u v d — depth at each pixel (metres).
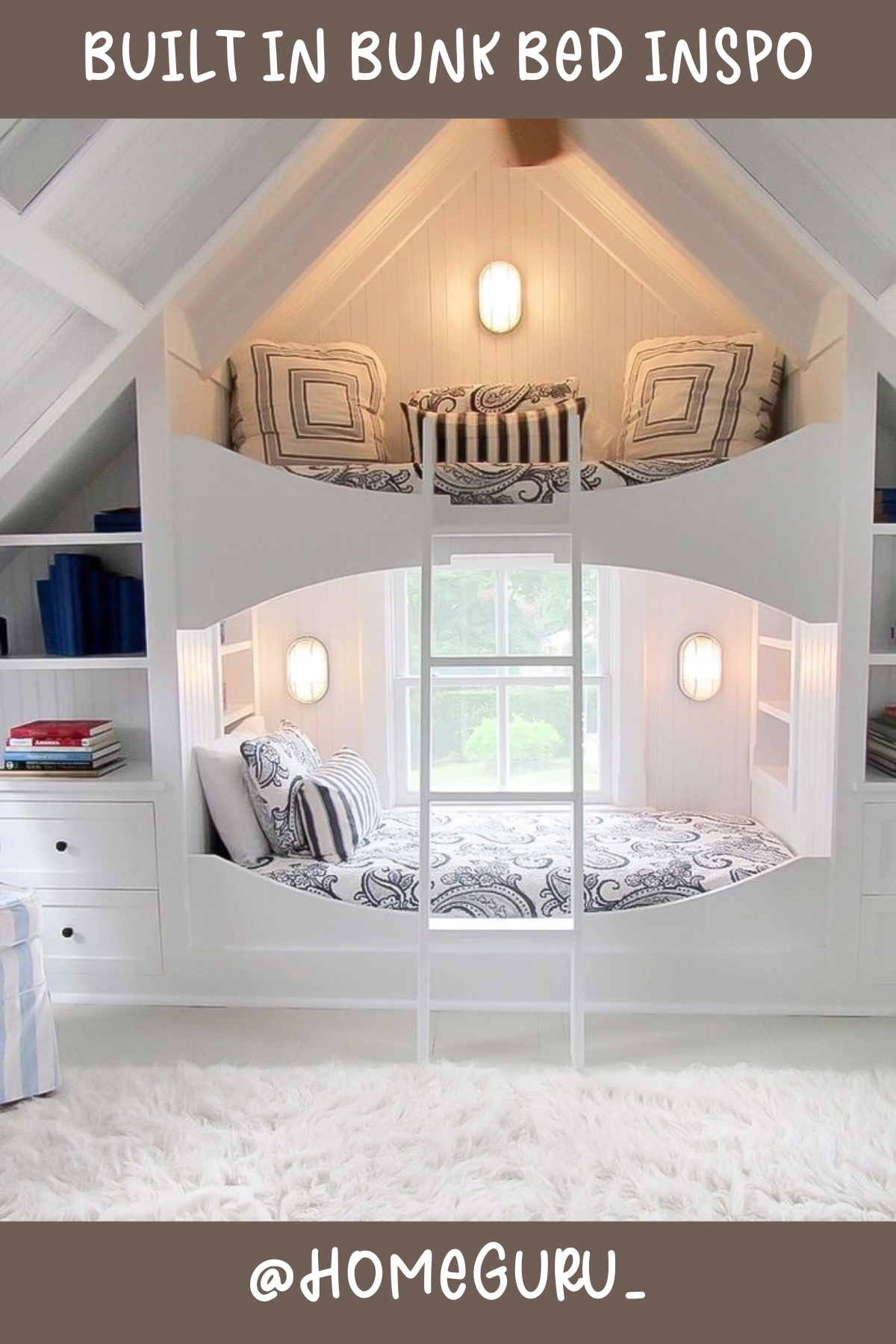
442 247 3.69
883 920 2.87
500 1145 2.16
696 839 3.31
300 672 3.87
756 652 3.73
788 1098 2.33
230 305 2.98
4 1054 2.34
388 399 3.77
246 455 3.32
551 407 3.09
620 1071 2.49
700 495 2.78
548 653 3.93
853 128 2.21
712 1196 1.98
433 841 3.29
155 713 2.93
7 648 3.29
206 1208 1.97
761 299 2.97
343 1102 2.35
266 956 2.97
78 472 3.14
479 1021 2.86
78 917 3.01
